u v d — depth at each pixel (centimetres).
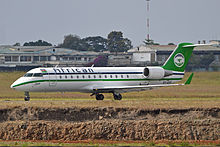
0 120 10319
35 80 13725
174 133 10044
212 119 10456
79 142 9650
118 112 10456
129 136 9919
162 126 10100
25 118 10356
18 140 9806
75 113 10388
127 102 11669
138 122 10119
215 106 10825
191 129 10156
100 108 10456
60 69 14325
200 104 11269
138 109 10488
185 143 9388
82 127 10038
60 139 9900
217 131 10194
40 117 10356
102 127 10012
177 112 10569
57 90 14275
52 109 10400
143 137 9938
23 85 13625
